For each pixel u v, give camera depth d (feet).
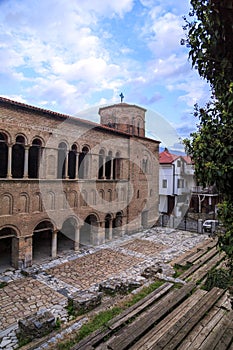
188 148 13.83
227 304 29.35
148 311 30.35
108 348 22.59
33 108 51.83
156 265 50.55
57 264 55.26
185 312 28.09
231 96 10.89
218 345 21.09
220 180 11.46
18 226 51.03
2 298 39.75
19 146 63.67
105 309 33.50
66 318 33.40
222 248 12.91
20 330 29.48
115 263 56.65
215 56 12.54
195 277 42.32
